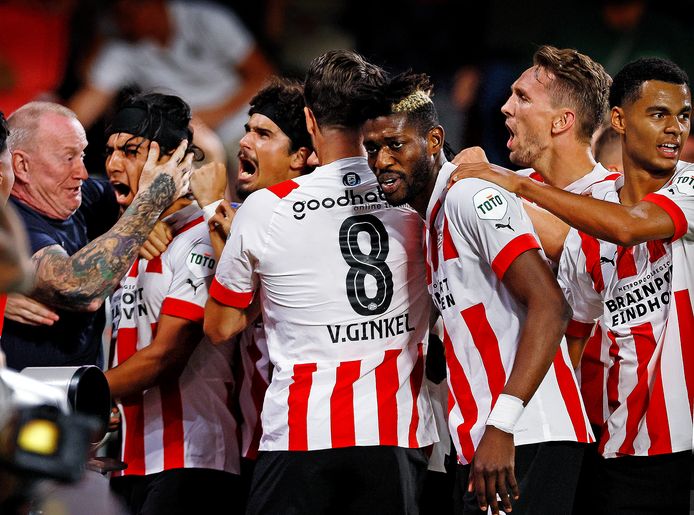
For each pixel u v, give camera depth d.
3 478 6.34
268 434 11.77
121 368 13.01
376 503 11.48
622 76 12.41
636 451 12.48
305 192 11.67
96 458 11.50
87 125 25.59
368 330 11.56
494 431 10.15
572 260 12.75
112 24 25.84
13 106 25.81
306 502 11.48
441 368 12.98
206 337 13.65
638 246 12.38
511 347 10.77
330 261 11.56
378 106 11.06
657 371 12.30
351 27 27.39
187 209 13.82
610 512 12.87
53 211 13.25
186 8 26.06
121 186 13.93
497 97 26.36
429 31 27.06
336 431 11.37
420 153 11.09
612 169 15.44
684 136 12.23
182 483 13.45
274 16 26.80
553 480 10.81
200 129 20.86
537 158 13.92
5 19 25.50
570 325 12.81
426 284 11.94
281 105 13.81
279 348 11.90
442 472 13.48
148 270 13.61
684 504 12.42
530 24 26.70
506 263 10.45
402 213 11.77
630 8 25.83
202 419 13.60
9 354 12.77
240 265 11.87
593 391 13.13
